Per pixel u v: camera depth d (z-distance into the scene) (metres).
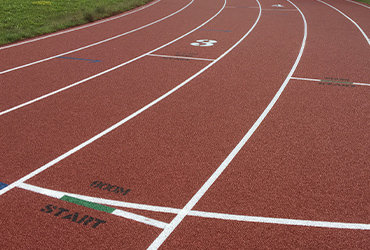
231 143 5.67
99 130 6.14
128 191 4.49
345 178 4.73
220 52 11.15
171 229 3.85
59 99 7.52
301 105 7.12
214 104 7.20
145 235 3.76
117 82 8.55
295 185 4.59
